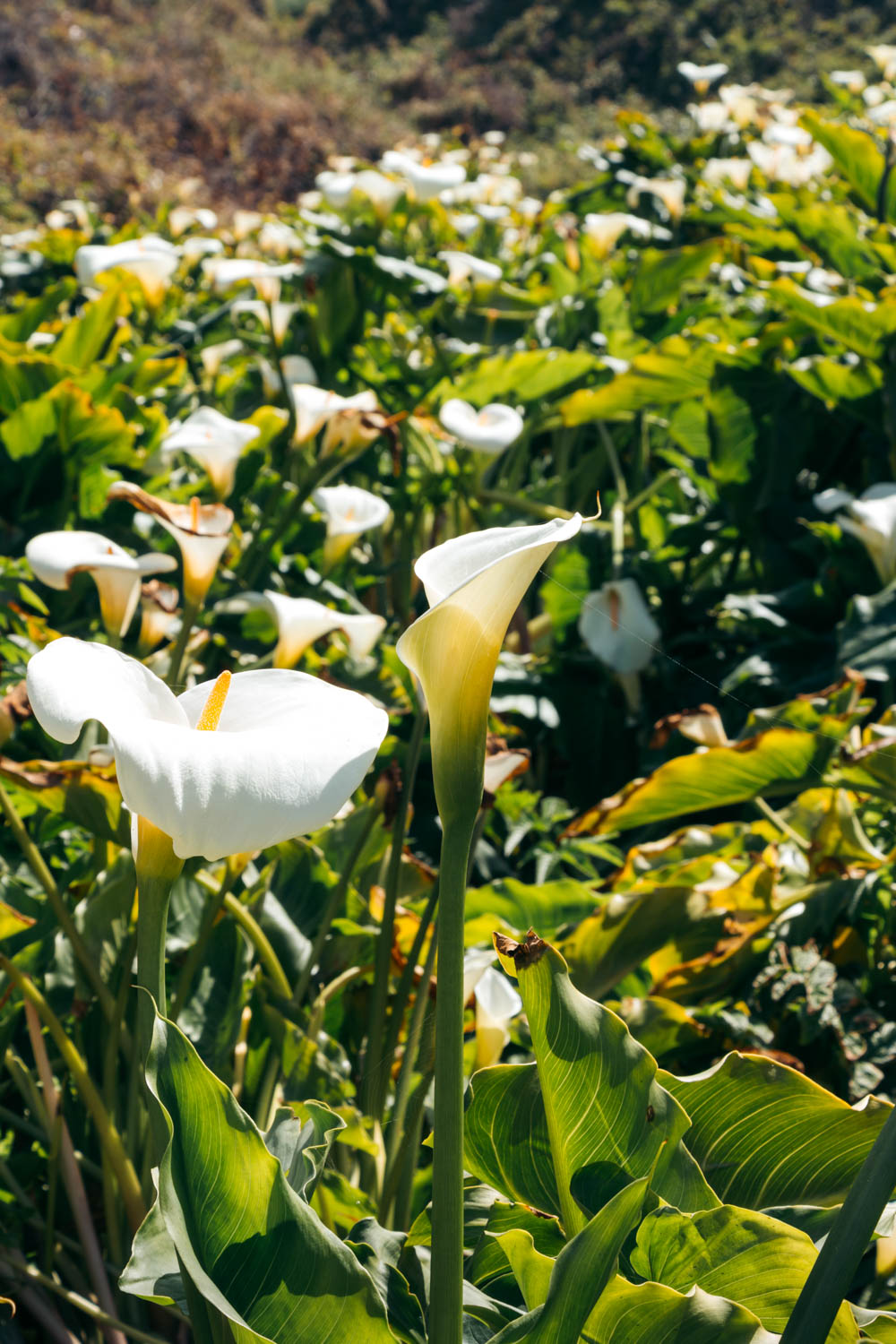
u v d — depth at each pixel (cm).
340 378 404
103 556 155
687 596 359
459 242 569
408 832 257
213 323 449
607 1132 113
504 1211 119
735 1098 124
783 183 511
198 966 154
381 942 146
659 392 342
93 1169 151
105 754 147
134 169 1383
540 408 397
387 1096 153
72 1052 138
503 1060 168
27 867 189
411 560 334
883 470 333
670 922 176
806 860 203
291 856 175
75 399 271
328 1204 134
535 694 303
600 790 301
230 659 264
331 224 396
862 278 391
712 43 1859
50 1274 146
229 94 1862
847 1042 171
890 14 2125
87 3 2092
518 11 2583
